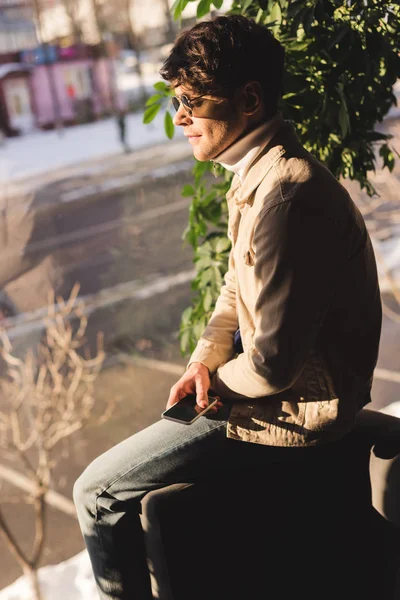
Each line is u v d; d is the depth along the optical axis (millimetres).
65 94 27672
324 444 1569
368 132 2137
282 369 1350
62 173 20125
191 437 1564
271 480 1656
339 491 1693
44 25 27922
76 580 4441
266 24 1938
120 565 1619
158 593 1650
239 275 1470
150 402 6785
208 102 1388
